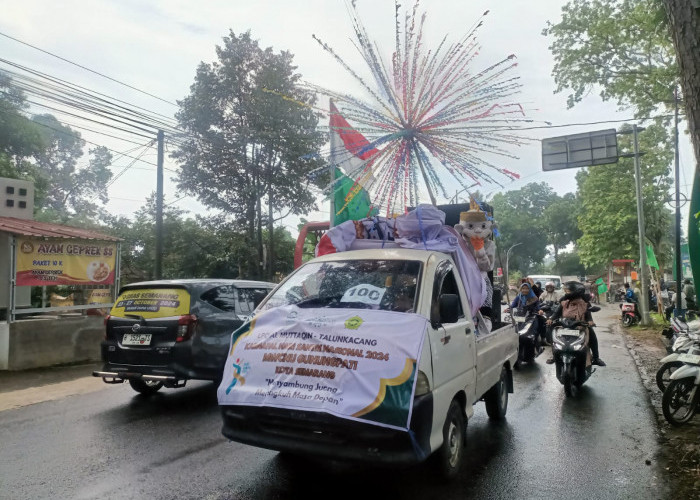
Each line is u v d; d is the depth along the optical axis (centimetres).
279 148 2289
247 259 2475
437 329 400
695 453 503
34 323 944
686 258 2161
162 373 630
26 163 2514
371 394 345
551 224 8156
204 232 2698
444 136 449
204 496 390
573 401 728
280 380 368
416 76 447
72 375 887
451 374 415
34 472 436
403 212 510
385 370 351
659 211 2938
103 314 1083
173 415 626
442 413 389
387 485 414
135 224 2716
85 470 441
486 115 441
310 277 469
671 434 571
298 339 383
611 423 614
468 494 400
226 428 388
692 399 611
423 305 404
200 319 650
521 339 1018
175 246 2683
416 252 471
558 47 1773
